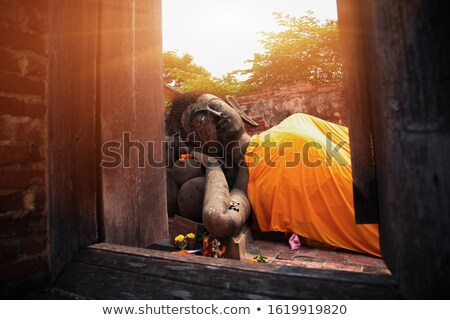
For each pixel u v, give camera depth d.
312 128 4.29
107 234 1.40
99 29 1.47
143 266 1.12
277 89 7.81
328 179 3.41
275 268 0.96
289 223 3.59
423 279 0.65
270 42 11.48
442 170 0.63
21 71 1.18
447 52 0.63
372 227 3.12
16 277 1.13
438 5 0.64
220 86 11.80
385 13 0.70
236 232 3.30
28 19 1.22
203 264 1.04
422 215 0.65
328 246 3.37
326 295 0.83
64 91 1.31
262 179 3.89
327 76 11.10
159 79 1.91
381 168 0.80
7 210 1.12
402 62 0.68
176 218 3.64
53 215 1.25
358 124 0.90
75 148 1.33
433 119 0.64
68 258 1.27
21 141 1.17
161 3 1.95
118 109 1.54
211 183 3.79
